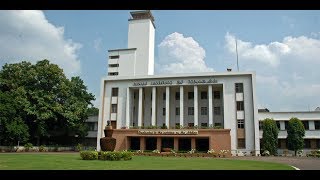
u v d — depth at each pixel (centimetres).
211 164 2141
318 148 4831
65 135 5825
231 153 4250
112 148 2692
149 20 6744
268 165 2080
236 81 4597
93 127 6003
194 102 4697
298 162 2508
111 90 5094
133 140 4738
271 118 4769
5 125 4425
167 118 4766
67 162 2092
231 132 4444
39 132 4981
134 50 6656
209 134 4197
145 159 2758
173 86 4862
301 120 4947
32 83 5119
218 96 4972
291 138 4566
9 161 2123
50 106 4950
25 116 4866
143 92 5212
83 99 5697
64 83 5278
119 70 6625
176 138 4331
